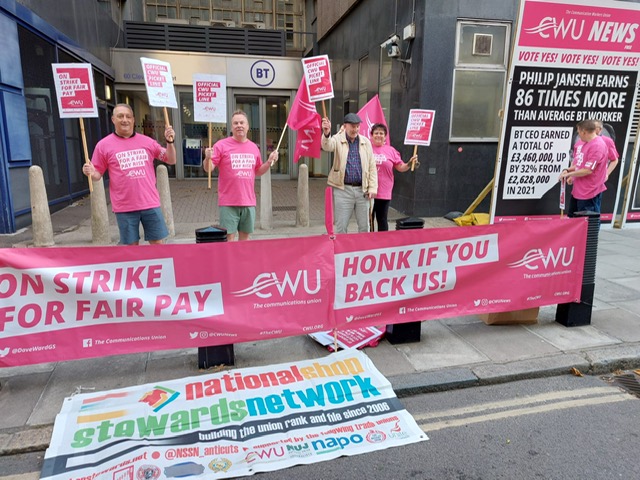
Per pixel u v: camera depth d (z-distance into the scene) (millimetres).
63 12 10047
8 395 3326
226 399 3234
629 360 3941
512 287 4336
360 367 3668
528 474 2652
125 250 3350
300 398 3275
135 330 3471
